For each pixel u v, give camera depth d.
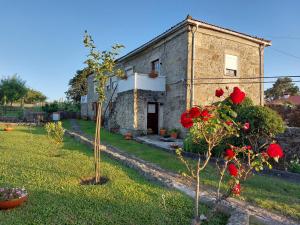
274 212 5.13
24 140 12.55
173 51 15.56
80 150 10.27
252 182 6.98
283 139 9.74
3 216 3.97
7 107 33.78
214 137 3.59
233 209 4.51
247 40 16.55
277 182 7.16
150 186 5.80
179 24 14.45
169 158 9.94
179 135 14.70
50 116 27.77
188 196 5.29
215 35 15.29
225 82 15.59
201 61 14.79
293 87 45.28
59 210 4.26
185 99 14.38
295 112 15.90
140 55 19.20
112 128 18.08
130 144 13.34
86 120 28.16
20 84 39.38
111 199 4.87
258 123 9.04
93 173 6.73
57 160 8.02
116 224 3.89
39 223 3.80
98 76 6.27
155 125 16.47
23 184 5.50
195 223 3.56
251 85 16.70
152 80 16.12
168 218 4.17
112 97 20.33
